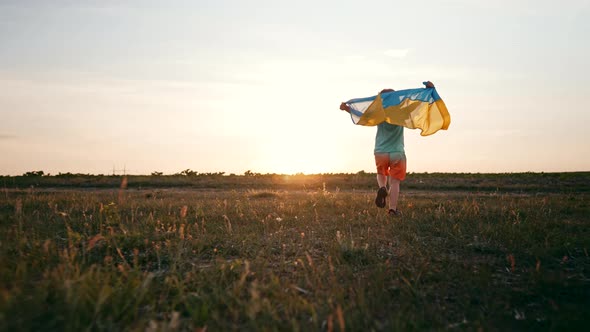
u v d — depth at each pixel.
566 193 14.12
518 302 3.46
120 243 4.83
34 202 8.60
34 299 2.94
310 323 2.92
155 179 19.03
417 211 7.86
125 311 3.00
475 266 4.34
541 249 4.85
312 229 6.11
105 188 16.61
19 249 4.36
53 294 3.14
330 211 8.00
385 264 4.15
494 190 15.41
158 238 5.19
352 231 5.95
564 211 8.23
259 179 19.00
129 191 14.77
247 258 4.49
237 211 7.57
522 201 9.80
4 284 3.22
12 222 6.15
